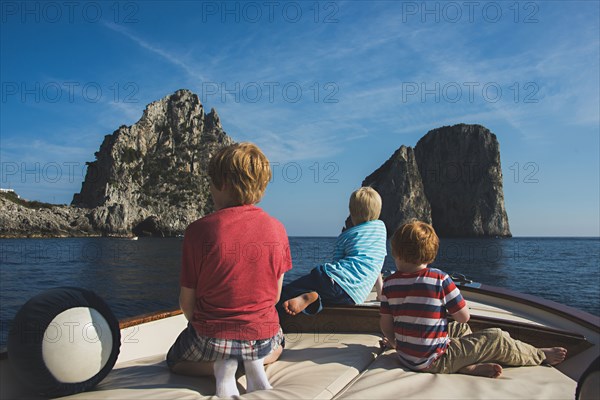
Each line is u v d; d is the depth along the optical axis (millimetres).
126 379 2012
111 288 25094
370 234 3123
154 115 127375
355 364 2217
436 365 2127
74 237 101750
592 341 2707
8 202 100375
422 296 2180
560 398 1820
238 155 1990
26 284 26562
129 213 109562
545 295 20719
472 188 121000
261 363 1960
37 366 1713
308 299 2613
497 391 1875
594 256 51594
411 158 118125
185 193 120000
